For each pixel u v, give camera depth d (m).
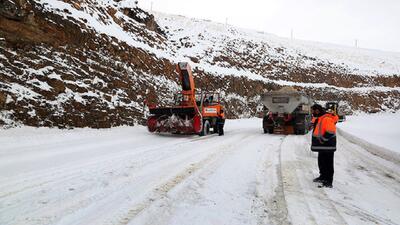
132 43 21.61
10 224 3.87
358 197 5.36
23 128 11.00
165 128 13.70
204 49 38.09
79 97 13.80
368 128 20.73
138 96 17.75
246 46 45.69
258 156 8.92
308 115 17.75
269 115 16.64
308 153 9.67
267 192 5.42
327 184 5.89
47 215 4.20
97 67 16.39
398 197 5.48
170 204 4.73
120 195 5.11
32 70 12.86
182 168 7.12
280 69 42.56
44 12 15.14
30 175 6.19
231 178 6.33
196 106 13.38
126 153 8.89
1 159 7.46
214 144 11.25
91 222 3.98
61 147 9.43
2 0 12.88
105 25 21.12
